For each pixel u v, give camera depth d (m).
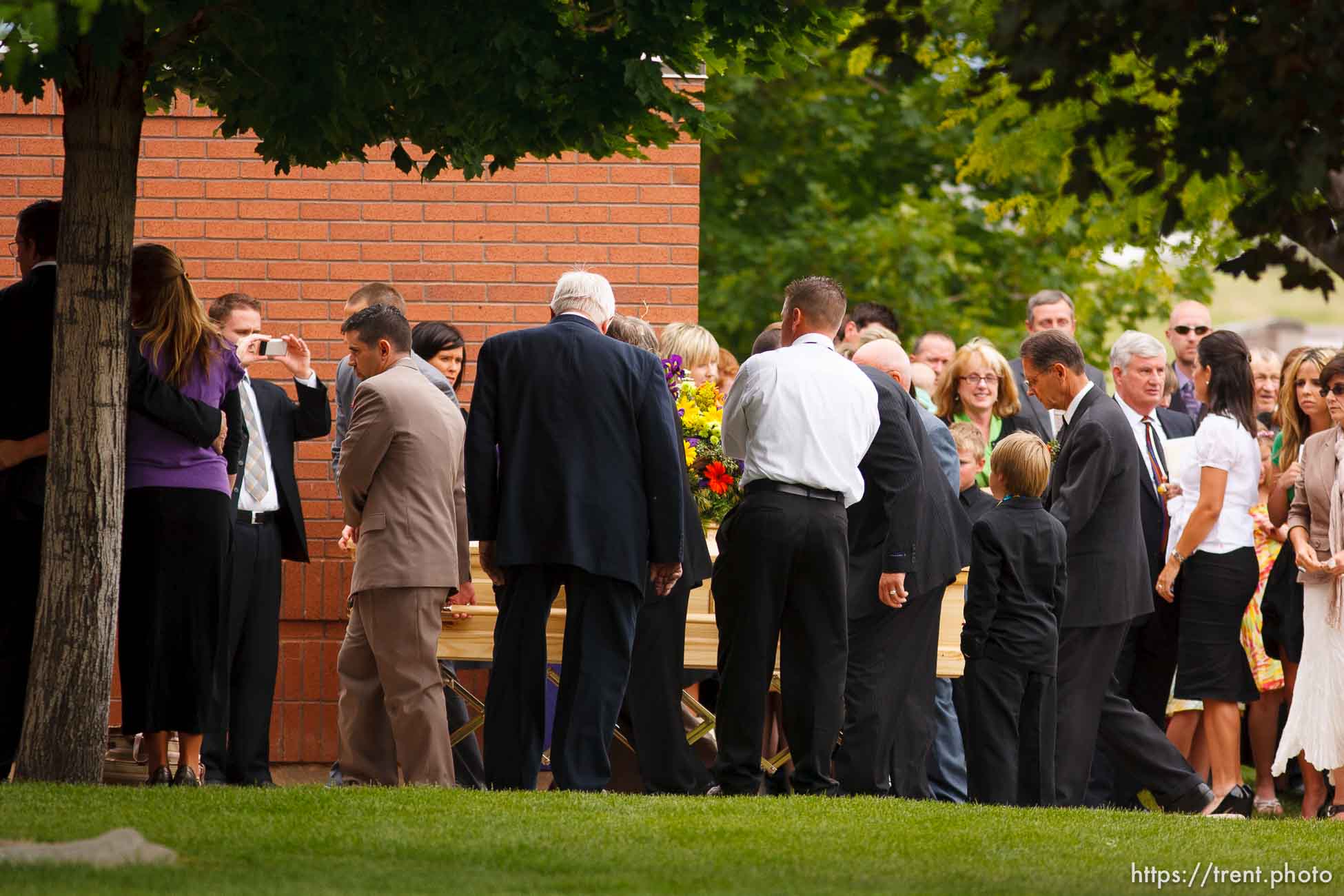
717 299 63.59
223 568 17.94
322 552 26.88
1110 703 21.45
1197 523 22.75
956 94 17.30
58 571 16.67
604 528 17.80
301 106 16.72
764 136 67.62
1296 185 12.32
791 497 18.12
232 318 22.44
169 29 15.02
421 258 27.45
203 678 17.70
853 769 19.75
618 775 23.58
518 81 16.00
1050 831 15.45
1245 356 23.31
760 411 18.34
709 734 24.61
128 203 16.83
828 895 11.89
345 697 20.09
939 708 22.84
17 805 14.43
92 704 16.77
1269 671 23.98
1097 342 68.81
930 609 20.08
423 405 19.48
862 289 64.44
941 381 25.34
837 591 18.30
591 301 18.56
